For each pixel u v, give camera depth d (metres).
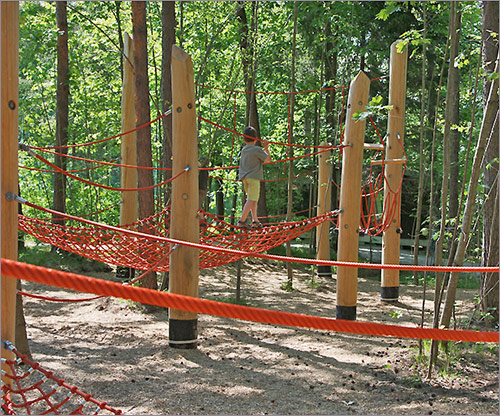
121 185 12.51
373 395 6.00
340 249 10.02
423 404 5.72
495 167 9.22
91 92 18.42
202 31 15.60
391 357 7.55
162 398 5.70
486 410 5.55
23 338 6.66
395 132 12.24
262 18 17.23
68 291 11.91
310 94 17.39
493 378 6.57
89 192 17.11
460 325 8.95
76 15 17.08
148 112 11.15
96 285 2.23
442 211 6.75
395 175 12.25
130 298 2.26
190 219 7.65
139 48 11.00
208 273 15.24
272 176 21.58
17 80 4.10
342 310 9.95
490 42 9.00
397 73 12.09
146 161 11.02
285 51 16.72
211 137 17.28
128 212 12.45
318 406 5.64
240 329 9.16
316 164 17.98
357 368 7.01
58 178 15.40
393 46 12.02
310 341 8.48
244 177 8.83
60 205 15.44
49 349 7.37
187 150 7.62
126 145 12.43
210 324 9.43
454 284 6.77
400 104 12.18
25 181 23.45
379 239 24.03
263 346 8.06
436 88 17.42
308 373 6.76
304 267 17.31
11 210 4.07
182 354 7.40
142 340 8.07
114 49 17.89
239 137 18.77
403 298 12.91
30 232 7.66
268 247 9.13
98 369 6.57
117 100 18.53
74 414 3.59
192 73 7.63
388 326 2.81
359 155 9.91
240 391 6.00
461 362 7.16
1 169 4.02
